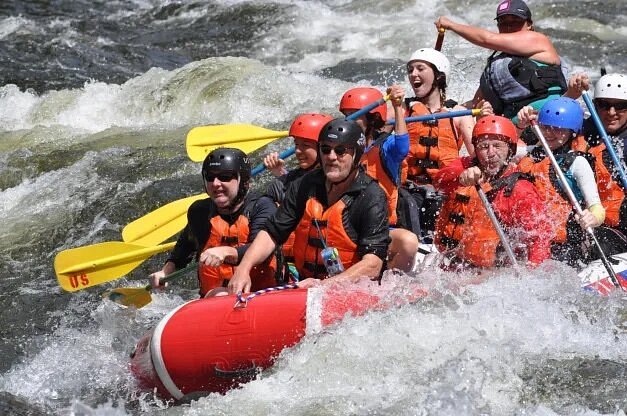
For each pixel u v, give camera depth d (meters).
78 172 20.95
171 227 16.05
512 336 12.67
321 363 12.10
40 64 29.31
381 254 12.88
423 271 13.90
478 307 12.97
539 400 11.73
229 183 13.56
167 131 23.33
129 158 21.27
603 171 15.12
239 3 34.88
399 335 12.38
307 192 13.22
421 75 16.75
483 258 14.20
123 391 13.03
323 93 24.58
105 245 14.98
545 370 12.16
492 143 14.09
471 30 18.55
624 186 15.04
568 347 12.73
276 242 13.31
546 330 12.91
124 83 26.33
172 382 12.34
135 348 13.12
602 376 12.08
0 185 21.55
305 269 13.38
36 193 20.48
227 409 11.79
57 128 24.55
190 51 31.11
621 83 15.77
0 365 14.33
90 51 30.70
